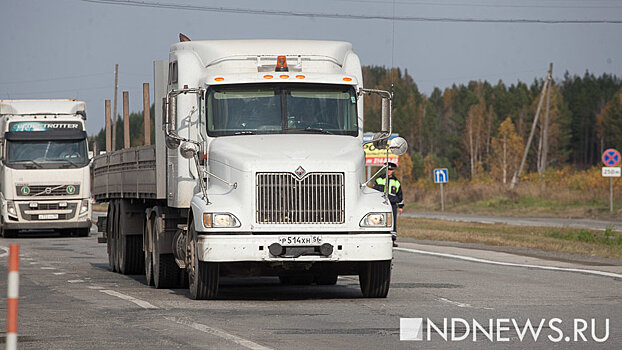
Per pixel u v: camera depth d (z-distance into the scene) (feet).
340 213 93.09
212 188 97.86
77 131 247.29
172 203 107.86
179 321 79.97
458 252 174.40
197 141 102.12
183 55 106.01
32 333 73.26
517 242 194.29
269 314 84.69
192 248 97.76
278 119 100.22
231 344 67.31
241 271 96.53
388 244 93.91
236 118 100.22
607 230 214.69
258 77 100.94
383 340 69.26
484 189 434.71
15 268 50.39
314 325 77.25
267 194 92.48
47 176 244.22
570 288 109.09
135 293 107.04
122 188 137.18
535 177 485.56
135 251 136.98
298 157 93.25
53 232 288.71
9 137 242.78
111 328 75.82
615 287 110.22
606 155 337.52
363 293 99.19
